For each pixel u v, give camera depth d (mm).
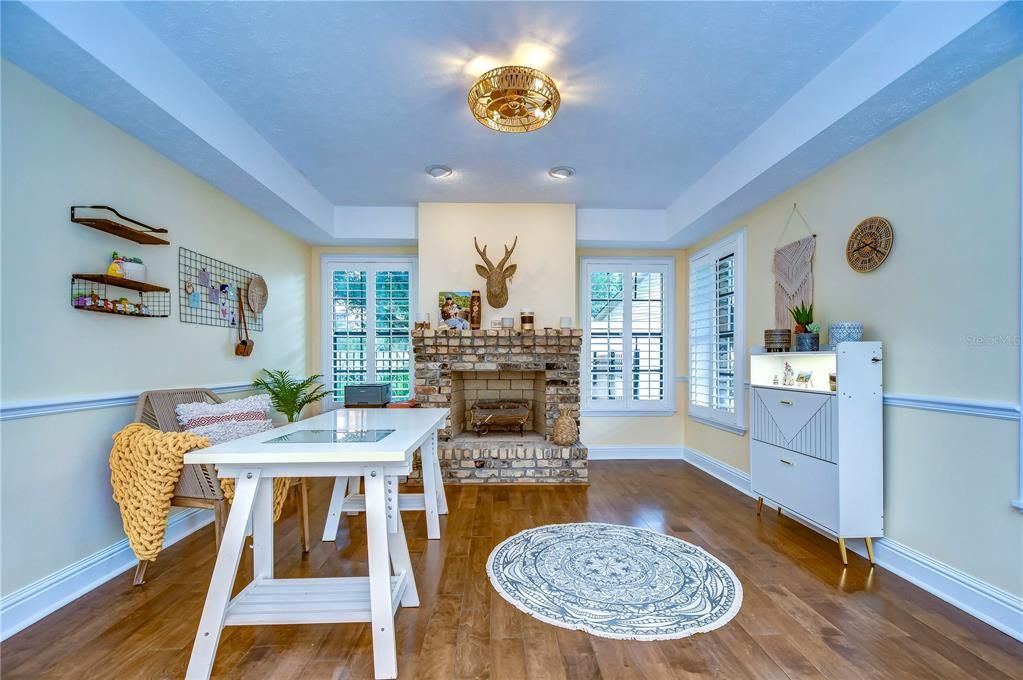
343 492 2770
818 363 2842
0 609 1806
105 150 2297
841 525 2414
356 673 1605
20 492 1912
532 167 3570
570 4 1885
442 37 2088
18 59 1822
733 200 3438
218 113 2598
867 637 1811
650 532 2902
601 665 1642
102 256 2299
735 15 1947
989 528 1940
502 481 4051
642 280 5102
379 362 5043
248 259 3678
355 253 5043
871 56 2064
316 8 1905
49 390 2037
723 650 1727
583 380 5074
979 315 1983
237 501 1640
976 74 1930
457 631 1846
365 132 3000
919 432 2252
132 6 1912
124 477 2209
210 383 3191
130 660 1664
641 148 3232
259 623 1623
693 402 4797
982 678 1583
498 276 4297
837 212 2771
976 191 1990
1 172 1846
